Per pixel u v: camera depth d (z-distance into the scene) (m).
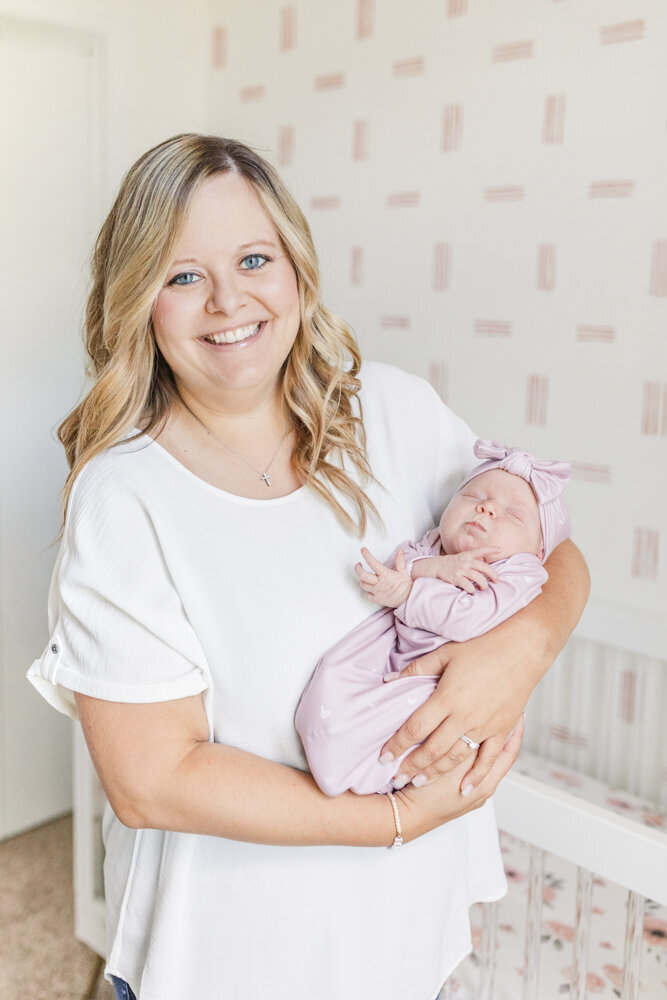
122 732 0.90
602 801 2.09
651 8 1.90
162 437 1.02
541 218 2.14
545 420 2.21
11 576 2.48
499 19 2.14
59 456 2.54
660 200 1.96
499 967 1.54
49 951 2.10
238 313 0.94
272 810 0.92
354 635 1.01
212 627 0.95
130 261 0.93
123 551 0.93
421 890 1.08
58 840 2.57
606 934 1.64
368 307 2.52
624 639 2.06
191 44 2.72
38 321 2.44
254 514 1.00
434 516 1.21
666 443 2.03
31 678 0.98
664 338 1.99
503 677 0.97
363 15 2.39
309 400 1.06
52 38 2.37
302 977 1.01
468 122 2.23
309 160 2.59
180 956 1.01
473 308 2.30
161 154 0.93
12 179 2.34
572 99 2.05
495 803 1.27
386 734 0.97
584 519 2.19
